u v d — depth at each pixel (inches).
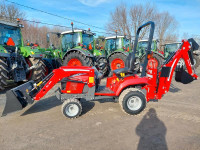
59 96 121.9
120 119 114.1
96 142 85.5
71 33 264.2
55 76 120.6
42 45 738.2
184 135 90.9
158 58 368.5
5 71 178.5
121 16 708.7
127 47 361.7
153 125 103.7
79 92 125.3
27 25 706.2
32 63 214.8
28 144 85.0
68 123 109.3
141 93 120.4
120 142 85.1
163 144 82.7
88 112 128.2
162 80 128.0
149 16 695.7
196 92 180.9
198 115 118.6
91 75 121.0
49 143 85.4
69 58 253.9
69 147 81.6
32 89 125.3
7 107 114.1
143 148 79.7
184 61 135.0
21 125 107.6
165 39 938.1
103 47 354.3
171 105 140.5
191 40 138.7
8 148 81.7
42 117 120.3
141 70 135.0
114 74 141.3
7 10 631.2
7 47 207.8
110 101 153.9
